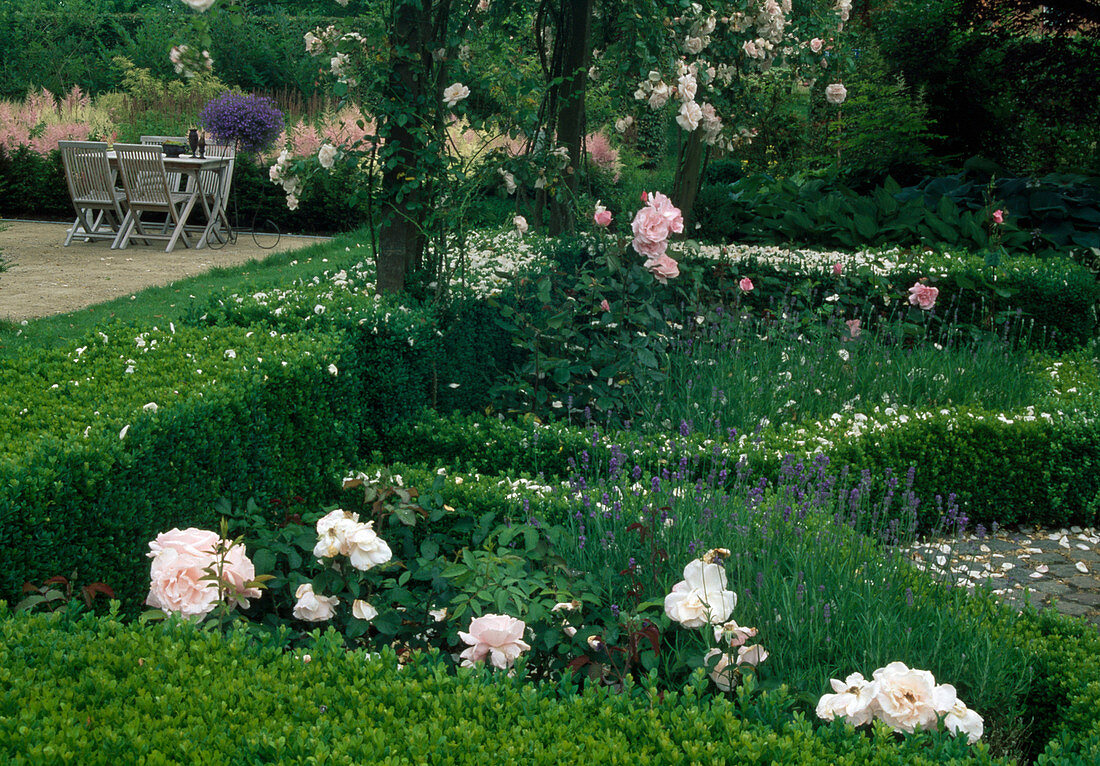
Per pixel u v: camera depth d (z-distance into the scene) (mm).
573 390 4773
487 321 4961
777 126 15109
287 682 1767
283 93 18359
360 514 3703
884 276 6711
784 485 3611
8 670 1608
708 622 2168
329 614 2449
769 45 7199
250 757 1470
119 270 9547
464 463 4195
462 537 3389
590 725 1686
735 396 4719
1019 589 3969
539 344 4922
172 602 2127
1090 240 8836
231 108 11883
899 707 1839
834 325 5914
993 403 5367
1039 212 9156
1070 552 4434
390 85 4414
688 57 6836
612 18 6910
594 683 1869
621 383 4609
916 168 12359
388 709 1669
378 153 4512
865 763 1647
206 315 4234
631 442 4020
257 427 3203
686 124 6113
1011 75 12109
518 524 2969
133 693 1647
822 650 2496
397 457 4273
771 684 2158
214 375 3238
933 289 5820
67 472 2293
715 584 2230
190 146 11133
